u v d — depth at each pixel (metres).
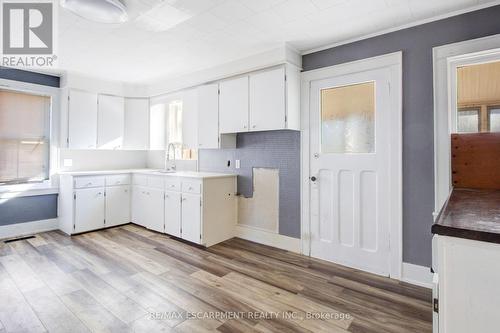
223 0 1.98
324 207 2.88
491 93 2.06
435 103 2.23
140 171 4.14
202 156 4.03
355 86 2.67
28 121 3.70
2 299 2.04
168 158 4.29
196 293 2.16
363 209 2.62
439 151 2.21
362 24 2.36
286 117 2.82
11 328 1.71
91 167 4.31
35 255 2.91
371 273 2.56
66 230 3.72
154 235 3.68
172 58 3.21
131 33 2.53
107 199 3.95
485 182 1.70
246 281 2.38
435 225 0.82
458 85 2.17
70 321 1.79
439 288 0.83
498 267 0.75
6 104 3.52
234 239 3.57
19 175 3.64
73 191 3.60
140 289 2.21
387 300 2.08
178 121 4.21
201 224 3.21
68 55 3.10
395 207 2.43
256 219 3.45
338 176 2.78
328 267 2.69
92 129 4.01
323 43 2.77
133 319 1.82
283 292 2.19
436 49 2.22
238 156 3.61
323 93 2.88
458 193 1.50
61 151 3.97
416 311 1.93
